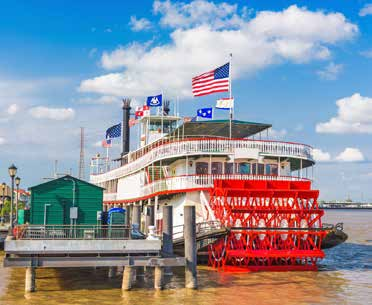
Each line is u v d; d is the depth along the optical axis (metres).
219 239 27.27
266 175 31.00
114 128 54.38
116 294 20.36
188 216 21.75
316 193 28.78
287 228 27.28
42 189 23.52
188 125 32.78
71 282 22.72
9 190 80.38
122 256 20.53
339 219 132.88
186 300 19.66
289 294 21.39
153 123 43.00
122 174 44.62
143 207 38.72
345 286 23.36
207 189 29.98
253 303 19.61
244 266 26.86
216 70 33.28
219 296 20.55
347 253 37.94
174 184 30.91
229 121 32.41
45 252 19.33
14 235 21.53
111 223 23.84
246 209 27.48
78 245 19.64
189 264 21.64
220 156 31.66
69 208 23.69
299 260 30.20
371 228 79.44
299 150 32.31
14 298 19.52
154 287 21.72
